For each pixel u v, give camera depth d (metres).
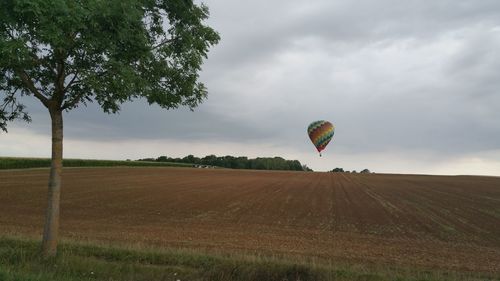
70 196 40.91
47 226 10.71
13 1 7.73
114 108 11.02
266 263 11.52
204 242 19.55
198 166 132.38
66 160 99.81
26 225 22.81
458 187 59.12
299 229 25.66
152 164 120.12
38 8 7.67
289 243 20.39
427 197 45.50
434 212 34.09
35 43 9.38
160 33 11.02
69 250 12.52
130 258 12.41
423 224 28.27
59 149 10.83
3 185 48.06
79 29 8.70
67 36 8.94
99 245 13.89
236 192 48.56
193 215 30.97
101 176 68.56
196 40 10.96
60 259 10.41
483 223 28.86
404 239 22.91
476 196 46.66
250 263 11.41
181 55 11.06
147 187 51.78
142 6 10.11
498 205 38.72
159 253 12.94
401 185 62.88
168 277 10.02
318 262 14.28
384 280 10.88
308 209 35.50
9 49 8.01
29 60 9.34
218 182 63.09
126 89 9.48
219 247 18.19
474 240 23.00
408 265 15.78
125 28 9.02
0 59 8.57
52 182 10.77
